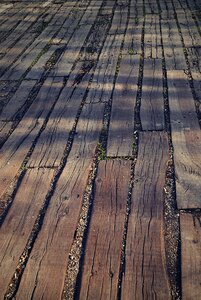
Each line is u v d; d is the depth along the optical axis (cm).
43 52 389
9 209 199
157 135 247
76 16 495
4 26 478
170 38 399
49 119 274
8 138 256
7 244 180
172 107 277
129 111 276
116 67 344
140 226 183
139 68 339
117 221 187
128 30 430
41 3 570
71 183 212
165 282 158
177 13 476
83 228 185
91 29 443
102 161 228
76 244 177
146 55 363
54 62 364
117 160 227
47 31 448
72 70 345
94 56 370
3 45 416
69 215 192
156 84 310
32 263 170
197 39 392
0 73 351
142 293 154
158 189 204
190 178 209
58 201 201
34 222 190
